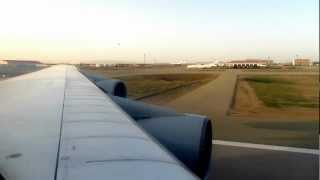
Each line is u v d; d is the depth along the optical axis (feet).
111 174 6.25
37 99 15.97
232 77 243.19
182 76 262.06
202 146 13.48
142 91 121.60
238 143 42.22
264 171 31.19
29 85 24.85
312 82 196.24
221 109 75.15
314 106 86.22
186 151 13.24
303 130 51.06
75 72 42.34
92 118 11.12
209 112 70.18
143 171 6.51
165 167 6.83
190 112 70.03
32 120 11.06
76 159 7.06
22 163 6.93
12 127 10.17
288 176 29.78
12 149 7.91
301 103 93.40
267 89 142.92
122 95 30.17
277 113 71.05
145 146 8.16
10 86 25.03
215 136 46.21
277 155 36.63
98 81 31.01
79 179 5.98
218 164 33.27
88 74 42.09
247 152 37.96
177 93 114.93
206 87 144.25
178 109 74.79
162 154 7.70
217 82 182.91
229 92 119.34
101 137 8.77
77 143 8.21
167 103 85.76
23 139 8.72
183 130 14.01
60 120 10.86
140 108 16.62
